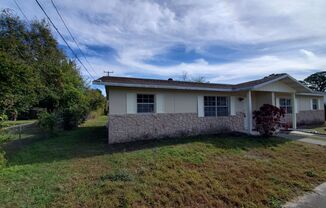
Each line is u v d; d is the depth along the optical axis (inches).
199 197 164.4
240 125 483.2
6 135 252.4
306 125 642.2
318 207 159.5
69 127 575.2
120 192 159.8
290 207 159.3
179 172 207.5
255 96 575.2
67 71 971.9
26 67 307.3
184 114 417.1
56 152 290.7
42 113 538.3
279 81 497.0
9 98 269.6
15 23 859.4
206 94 445.1
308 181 211.3
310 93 616.7
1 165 206.2
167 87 375.9
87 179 184.7
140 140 367.2
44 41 952.3
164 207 148.7
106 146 327.0
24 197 149.6
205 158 256.2
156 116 388.5
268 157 280.5
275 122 403.5
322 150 324.2
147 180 184.1
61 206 139.3
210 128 442.9
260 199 169.6
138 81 375.2
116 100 359.3
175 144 324.8
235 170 220.5
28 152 291.9
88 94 1011.9
